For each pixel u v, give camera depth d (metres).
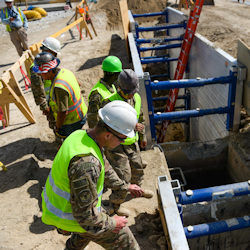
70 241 2.09
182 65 6.70
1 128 5.25
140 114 3.11
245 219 2.15
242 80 4.06
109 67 2.75
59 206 1.70
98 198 1.69
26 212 3.06
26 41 8.35
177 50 9.19
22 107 5.02
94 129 1.62
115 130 1.56
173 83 4.10
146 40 7.76
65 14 16.31
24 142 4.64
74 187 1.47
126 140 2.84
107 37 11.60
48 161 4.25
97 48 10.27
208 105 5.96
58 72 2.97
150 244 2.75
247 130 4.49
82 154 1.50
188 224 2.64
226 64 4.54
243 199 2.54
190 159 4.52
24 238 2.75
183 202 2.00
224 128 4.89
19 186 3.49
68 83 2.98
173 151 4.46
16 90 5.01
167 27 7.87
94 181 1.50
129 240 1.96
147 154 4.18
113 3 14.70
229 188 1.99
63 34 12.57
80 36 11.47
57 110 3.17
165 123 6.90
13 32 8.09
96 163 1.52
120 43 10.65
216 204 2.56
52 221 1.77
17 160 4.08
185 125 8.55
